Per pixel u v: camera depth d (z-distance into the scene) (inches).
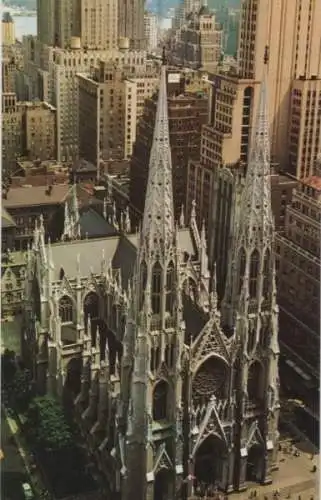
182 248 4490.7
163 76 3235.7
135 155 4347.9
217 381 3823.8
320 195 4503.0
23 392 4249.5
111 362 4259.4
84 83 4247.0
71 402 4266.7
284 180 4640.8
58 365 4252.0
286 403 4517.7
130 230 4576.8
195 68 4347.9
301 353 4618.6
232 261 3897.6
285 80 4490.7
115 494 3786.9
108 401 3944.4
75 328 4352.9
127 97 4259.4
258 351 3865.7
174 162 4475.9
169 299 3538.4
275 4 4328.3
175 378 3629.4
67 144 4343.0
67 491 3833.7
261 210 3693.4
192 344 3663.9
